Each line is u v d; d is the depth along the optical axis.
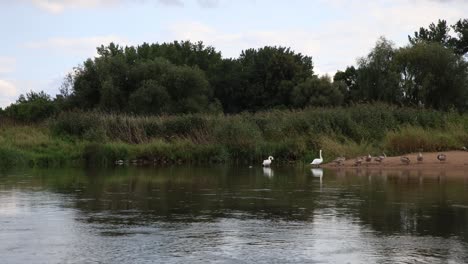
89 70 68.38
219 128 36.69
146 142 38.06
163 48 100.81
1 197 14.97
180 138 38.12
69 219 11.26
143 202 13.92
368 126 35.09
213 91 92.62
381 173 23.61
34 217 11.51
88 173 24.66
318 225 10.50
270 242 8.97
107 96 65.50
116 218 11.38
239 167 29.59
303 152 33.41
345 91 85.56
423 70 61.31
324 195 15.32
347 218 11.29
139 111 64.25
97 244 8.84
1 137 35.94
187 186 18.16
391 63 63.28
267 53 92.06
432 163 26.25
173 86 69.06
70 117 40.97
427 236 9.41
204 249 8.48
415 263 7.62
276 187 17.67
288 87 85.75
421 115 36.41
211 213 12.04
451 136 31.41
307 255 8.09
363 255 8.09
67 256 8.07
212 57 106.19
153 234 9.64
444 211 12.13
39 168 28.48
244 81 91.88
